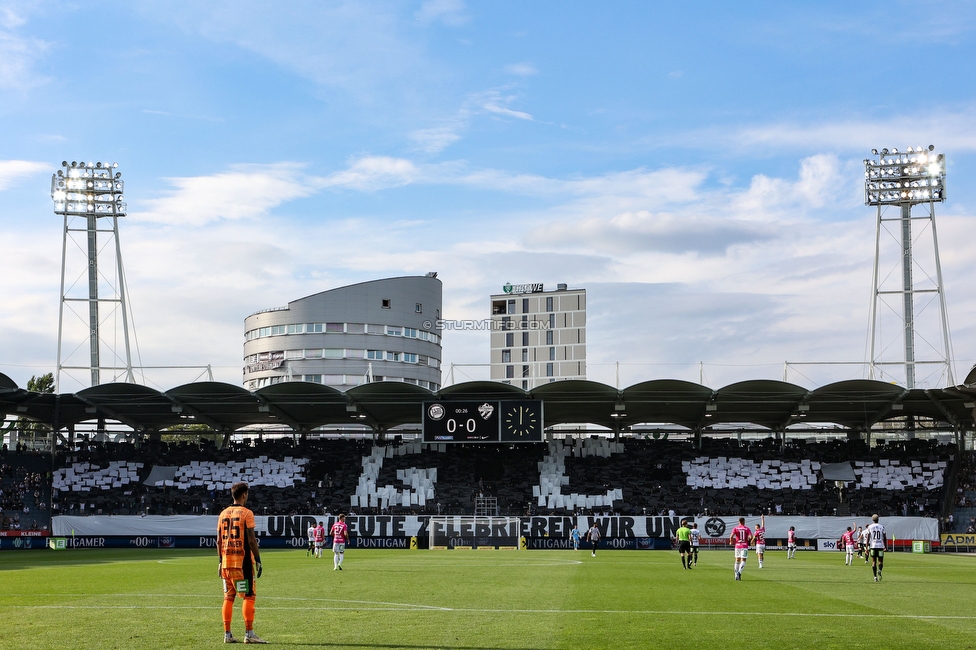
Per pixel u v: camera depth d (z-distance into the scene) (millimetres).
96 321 101250
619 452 89562
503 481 85250
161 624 20734
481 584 32906
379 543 72938
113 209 98312
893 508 78188
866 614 23859
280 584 32750
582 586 32281
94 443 91562
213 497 83750
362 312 155625
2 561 50906
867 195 95625
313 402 83000
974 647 18250
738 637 19297
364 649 17406
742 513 76688
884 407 82375
